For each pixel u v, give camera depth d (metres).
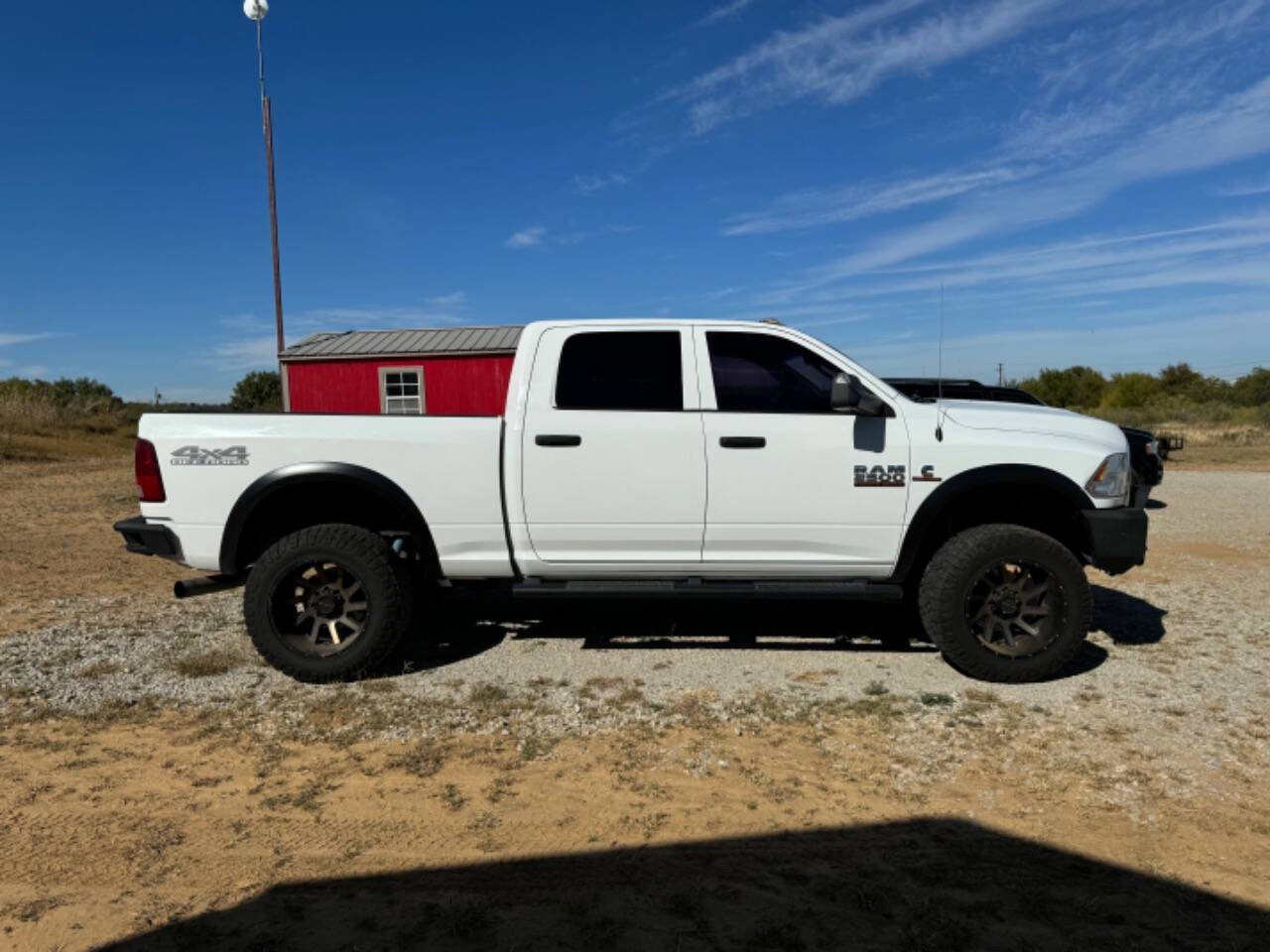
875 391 4.67
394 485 4.61
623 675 4.72
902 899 2.64
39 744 3.84
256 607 4.54
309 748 3.81
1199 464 17.75
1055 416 4.80
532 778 3.50
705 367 4.68
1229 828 3.07
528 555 4.71
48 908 2.63
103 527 10.27
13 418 22.88
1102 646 5.22
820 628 5.64
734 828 3.09
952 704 4.27
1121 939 2.45
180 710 4.23
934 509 4.56
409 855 2.93
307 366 19.28
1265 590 6.63
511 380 4.71
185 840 3.04
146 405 32.81
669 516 4.62
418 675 4.73
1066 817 3.16
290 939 2.47
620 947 2.43
